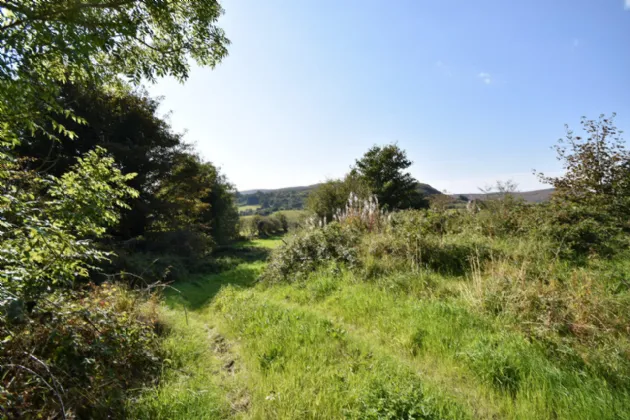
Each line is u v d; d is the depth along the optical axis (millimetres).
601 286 4500
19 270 2730
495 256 6582
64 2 3230
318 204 26078
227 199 33125
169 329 5199
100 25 3488
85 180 4062
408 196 32656
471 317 4516
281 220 47594
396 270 6840
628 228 7430
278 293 7695
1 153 3217
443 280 6137
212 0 5137
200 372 3766
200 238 19297
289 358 3867
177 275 12859
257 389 3305
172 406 2902
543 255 6230
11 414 2262
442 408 2680
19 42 2799
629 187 8469
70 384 2844
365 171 33406
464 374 3455
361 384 3127
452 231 8633
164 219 18906
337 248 8586
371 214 10211
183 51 5516
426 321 4535
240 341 4797
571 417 2682
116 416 2762
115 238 15203
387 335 4523
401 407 2592
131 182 16781
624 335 3547
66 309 3301
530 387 3078
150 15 4746
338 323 5160
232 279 12297
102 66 4703
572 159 9609
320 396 3000
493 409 2920
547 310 4090
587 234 6895
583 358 3303
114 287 5098
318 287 7027
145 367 3783
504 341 3760
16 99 2971
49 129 12812
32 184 3957
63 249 3260
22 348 2736
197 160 24750
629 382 2912
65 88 13859
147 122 18016
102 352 3191
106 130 16594
